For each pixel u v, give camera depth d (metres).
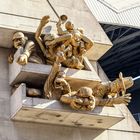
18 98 23.50
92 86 25.09
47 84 23.86
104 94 24.95
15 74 24.19
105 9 51.62
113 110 24.61
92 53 26.78
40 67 24.11
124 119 26.56
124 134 26.31
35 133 24.34
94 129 25.70
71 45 24.89
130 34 55.97
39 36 24.70
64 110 23.66
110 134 26.00
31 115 23.84
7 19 24.75
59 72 24.11
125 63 61.69
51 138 24.56
